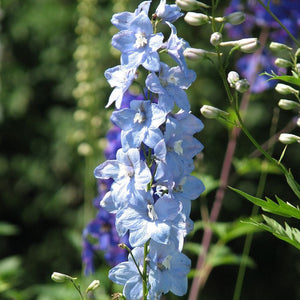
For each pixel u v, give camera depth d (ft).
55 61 34.99
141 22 8.07
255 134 28.94
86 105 22.27
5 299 17.99
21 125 35.47
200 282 16.57
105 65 30.27
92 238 15.33
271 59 16.66
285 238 9.05
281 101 10.24
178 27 30.12
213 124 29.73
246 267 32.17
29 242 36.47
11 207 36.01
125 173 8.32
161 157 7.99
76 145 32.81
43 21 34.96
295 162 29.68
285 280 31.78
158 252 8.48
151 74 8.00
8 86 35.50
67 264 34.04
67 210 34.40
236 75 9.13
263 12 15.83
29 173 35.06
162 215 8.18
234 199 30.04
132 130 8.11
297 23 15.61
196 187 8.57
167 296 15.30
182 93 8.26
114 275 8.64
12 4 35.32
